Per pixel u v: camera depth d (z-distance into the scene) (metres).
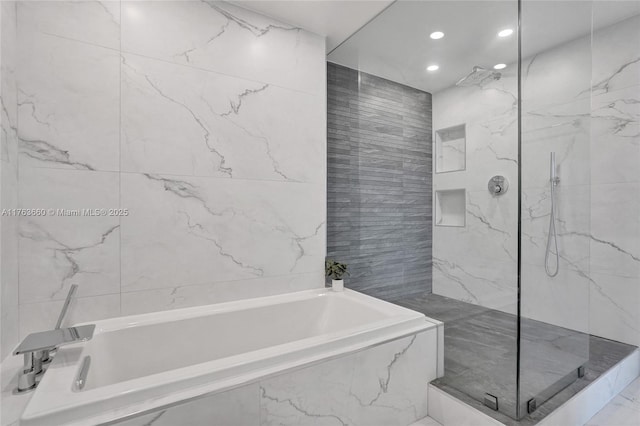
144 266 1.77
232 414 1.14
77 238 1.60
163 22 1.82
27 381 1.15
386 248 2.09
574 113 1.75
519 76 1.45
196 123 1.91
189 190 1.89
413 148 1.94
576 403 1.61
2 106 1.32
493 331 1.53
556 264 1.65
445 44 1.79
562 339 1.67
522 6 1.46
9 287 1.38
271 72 2.18
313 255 2.37
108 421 0.95
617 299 2.37
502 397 1.47
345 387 1.41
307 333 2.16
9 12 1.39
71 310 1.59
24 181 1.49
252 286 2.12
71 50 1.58
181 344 1.75
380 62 2.16
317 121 2.38
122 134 1.70
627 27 2.30
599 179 2.46
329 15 2.17
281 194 2.22
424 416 1.69
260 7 2.08
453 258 1.74
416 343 1.66
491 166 1.58
